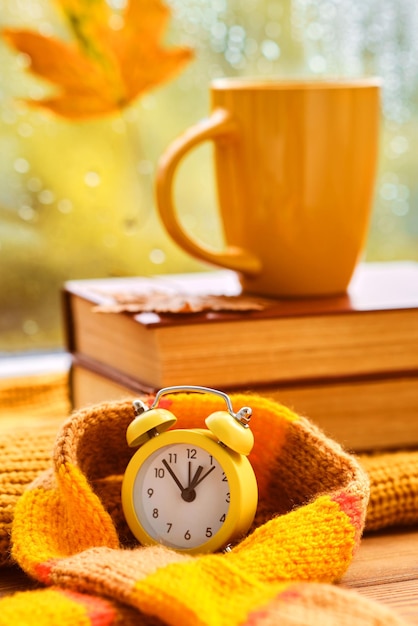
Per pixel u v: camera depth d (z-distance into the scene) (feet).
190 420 2.13
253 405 2.12
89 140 2.98
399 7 3.16
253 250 2.50
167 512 2.04
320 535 1.98
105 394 2.48
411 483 2.25
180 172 3.06
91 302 2.50
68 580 1.91
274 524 2.00
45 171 2.97
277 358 2.37
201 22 3.03
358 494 2.03
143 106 3.01
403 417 2.47
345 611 1.83
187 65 2.87
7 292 2.99
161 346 2.29
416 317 2.44
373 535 2.25
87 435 2.11
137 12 2.81
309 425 2.13
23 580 2.08
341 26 3.13
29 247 2.98
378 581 2.08
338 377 2.41
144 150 3.03
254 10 3.07
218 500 2.03
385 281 2.69
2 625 1.83
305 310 2.39
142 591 1.85
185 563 1.90
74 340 2.62
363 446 2.45
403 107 3.19
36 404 2.84
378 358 2.43
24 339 3.02
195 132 2.46
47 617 1.84
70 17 2.79
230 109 2.47
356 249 2.52
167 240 3.07
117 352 2.45
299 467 2.12
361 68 3.16
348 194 2.46
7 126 2.93
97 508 2.01
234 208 2.51
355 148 2.45
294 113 2.42
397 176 3.21
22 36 2.79
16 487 2.16
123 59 2.82
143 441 2.06
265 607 1.83
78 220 3.00
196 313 2.35
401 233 3.23
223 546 2.03
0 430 2.48
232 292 2.59
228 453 2.03
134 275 2.87
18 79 2.95
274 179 2.44
